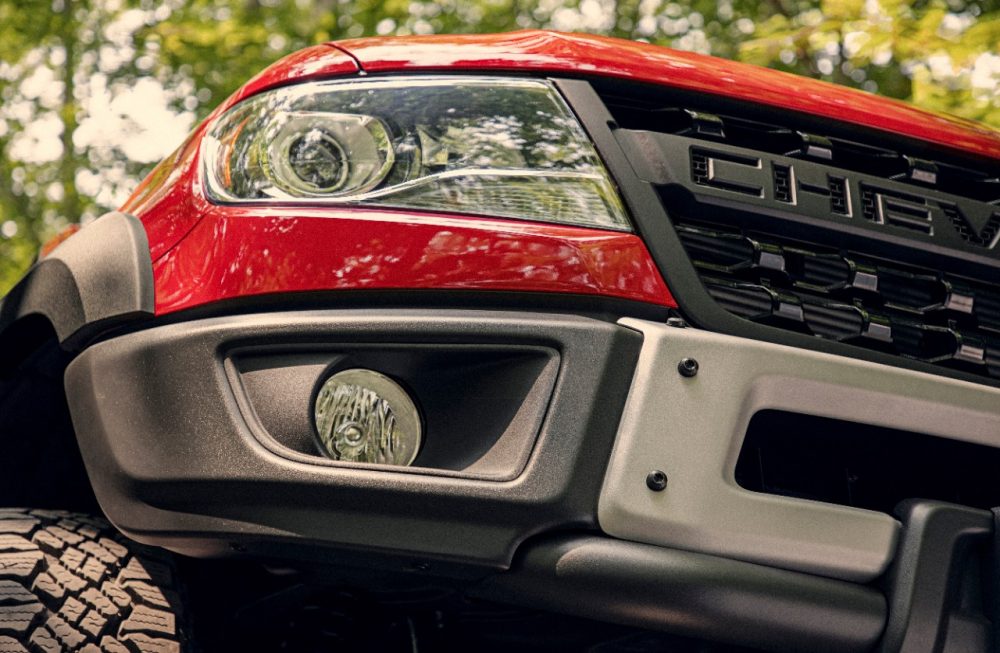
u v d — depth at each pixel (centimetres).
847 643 196
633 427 185
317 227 196
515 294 192
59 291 222
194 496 192
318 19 1016
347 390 191
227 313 198
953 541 197
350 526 185
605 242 194
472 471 187
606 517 184
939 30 506
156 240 211
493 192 199
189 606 221
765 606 188
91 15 1160
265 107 212
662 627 189
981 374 214
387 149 203
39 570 204
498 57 212
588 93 208
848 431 208
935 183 223
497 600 198
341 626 246
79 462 267
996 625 198
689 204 201
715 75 221
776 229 205
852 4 516
